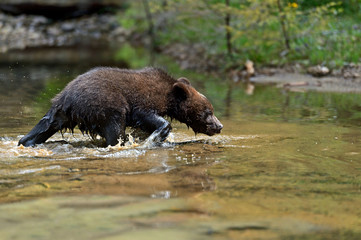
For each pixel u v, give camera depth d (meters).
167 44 36.19
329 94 18.00
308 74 22.20
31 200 5.98
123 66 25.38
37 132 10.36
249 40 26.77
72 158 8.84
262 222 5.18
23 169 7.88
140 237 4.68
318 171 7.74
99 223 5.07
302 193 6.41
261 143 10.29
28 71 23.83
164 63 27.30
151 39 39.00
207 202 5.90
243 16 24.88
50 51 34.56
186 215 5.36
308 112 14.50
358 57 22.25
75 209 5.56
